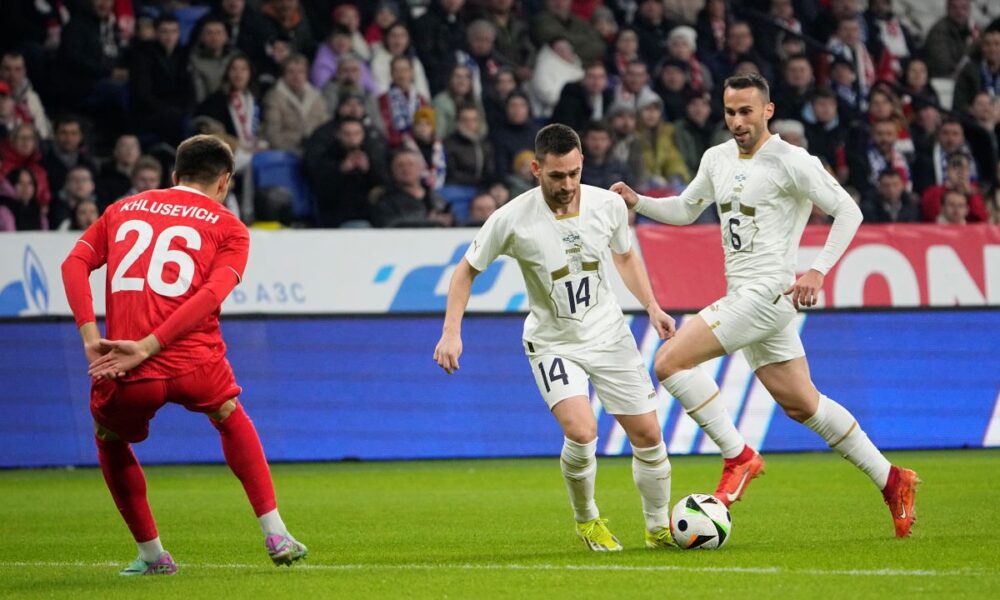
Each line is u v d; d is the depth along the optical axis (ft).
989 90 218.59
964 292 170.50
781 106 204.13
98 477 142.51
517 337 156.04
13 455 149.07
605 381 76.59
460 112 189.37
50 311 157.48
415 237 164.35
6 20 191.01
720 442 81.00
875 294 168.76
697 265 166.09
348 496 119.85
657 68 206.90
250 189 182.09
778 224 81.56
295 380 152.46
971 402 158.10
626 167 191.52
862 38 221.05
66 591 63.16
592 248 75.72
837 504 106.01
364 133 182.09
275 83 187.93
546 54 203.72
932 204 195.72
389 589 61.82
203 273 66.95
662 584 61.77
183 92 188.34
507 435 153.58
